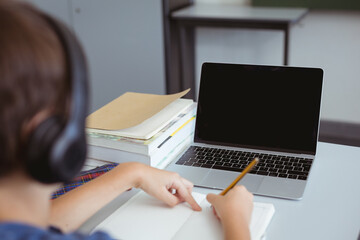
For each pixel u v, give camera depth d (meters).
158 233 0.92
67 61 0.46
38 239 0.46
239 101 1.33
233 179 1.15
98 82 3.59
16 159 0.46
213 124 1.35
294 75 1.28
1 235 0.44
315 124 1.26
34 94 0.44
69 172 0.51
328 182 1.14
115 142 1.20
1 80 0.42
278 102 1.29
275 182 1.13
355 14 3.30
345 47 3.42
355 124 3.58
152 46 3.36
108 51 3.47
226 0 3.55
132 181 1.01
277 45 3.61
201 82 1.36
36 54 0.43
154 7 3.24
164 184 1.01
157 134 1.21
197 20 3.21
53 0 3.40
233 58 3.77
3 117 0.43
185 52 3.57
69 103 0.47
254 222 0.94
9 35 0.43
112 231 0.94
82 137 0.51
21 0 0.48
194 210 0.99
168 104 1.33
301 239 0.92
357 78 3.47
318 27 3.44
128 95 1.45
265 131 1.30
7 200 0.48
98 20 3.39
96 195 0.98
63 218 0.92
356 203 1.04
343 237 0.93
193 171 1.20
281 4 3.35
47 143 0.46
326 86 3.59
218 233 0.90
